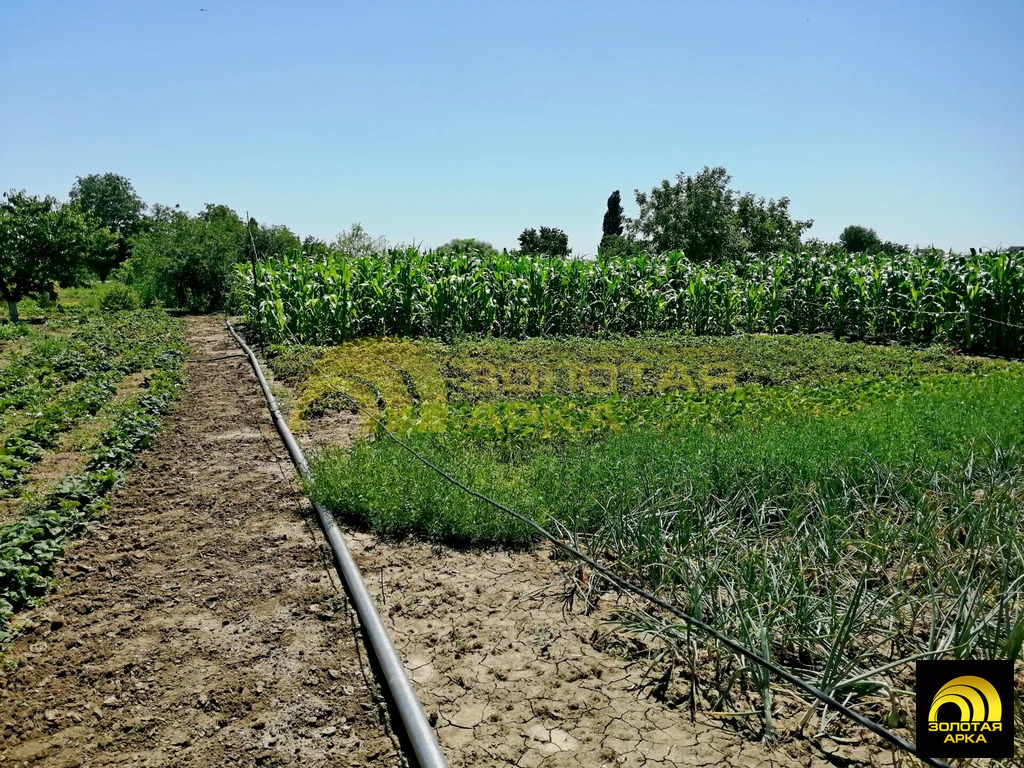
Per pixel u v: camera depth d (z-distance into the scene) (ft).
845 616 9.98
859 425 19.36
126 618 12.07
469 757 8.59
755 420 21.44
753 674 9.61
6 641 11.28
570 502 15.15
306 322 48.98
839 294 54.29
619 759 8.51
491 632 11.46
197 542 15.17
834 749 8.64
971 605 9.91
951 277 49.16
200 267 84.64
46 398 30.58
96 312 78.89
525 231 147.95
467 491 14.93
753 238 134.21
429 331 52.37
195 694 9.98
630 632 11.30
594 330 57.47
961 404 22.68
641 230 133.08
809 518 14.58
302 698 9.86
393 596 12.69
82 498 17.19
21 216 67.87
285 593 12.89
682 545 13.07
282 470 20.07
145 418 25.26
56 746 8.93
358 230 88.63
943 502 14.69
